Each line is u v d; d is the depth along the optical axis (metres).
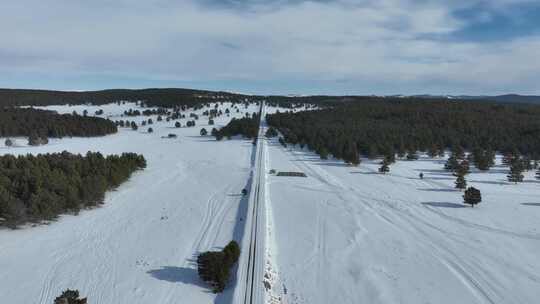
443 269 36.94
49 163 63.03
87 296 31.08
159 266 36.28
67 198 49.56
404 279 34.97
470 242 43.47
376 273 35.94
